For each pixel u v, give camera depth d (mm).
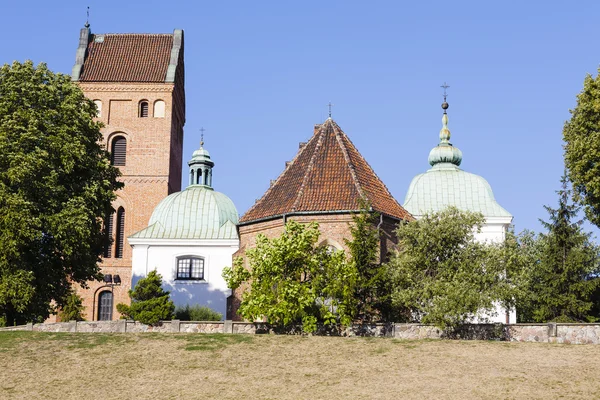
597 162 45406
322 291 39906
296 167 50312
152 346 36469
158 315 47906
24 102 46844
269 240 42094
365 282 41062
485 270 41156
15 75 47781
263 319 43562
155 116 76875
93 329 43812
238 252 48906
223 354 34938
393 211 47875
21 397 28688
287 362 33438
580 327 38438
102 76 77375
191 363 33406
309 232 40781
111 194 48906
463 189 65438
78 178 47781
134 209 74875
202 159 71188
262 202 49625
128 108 76938
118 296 71750
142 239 62531
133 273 62219
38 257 45781
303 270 40375
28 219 42594
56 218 43969
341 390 28953
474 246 42219
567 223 53062
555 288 52094
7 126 45000
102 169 49219
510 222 63312
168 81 77125
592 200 47312
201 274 62250
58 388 29812
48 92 47938
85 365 33125
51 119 47406
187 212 65125
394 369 32031
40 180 44688
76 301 62438
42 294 46000
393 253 45594
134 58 79000
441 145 68875
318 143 50500
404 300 39938
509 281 41438
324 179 48031
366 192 46812
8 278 42500
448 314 38906
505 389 28688
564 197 53281
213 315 53125
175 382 30500
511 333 39375
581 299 52188
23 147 45125
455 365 32500
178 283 61562
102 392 29266
